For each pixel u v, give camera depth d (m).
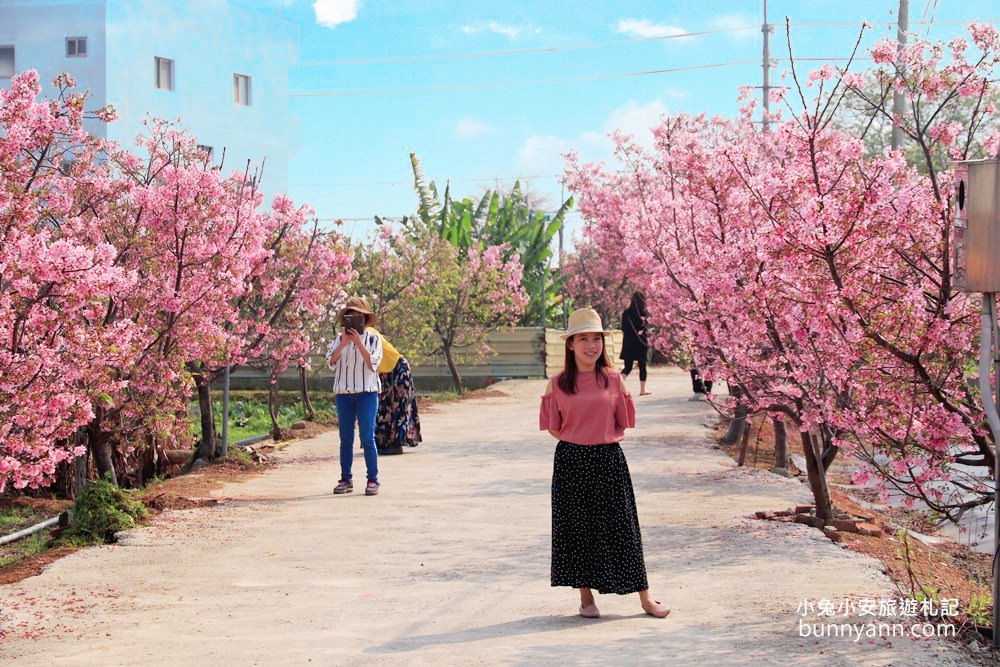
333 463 13.67
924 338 6.59
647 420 17.95
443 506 10.29
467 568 7.65
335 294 17.33
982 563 9.16
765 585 6.91
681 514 9.71
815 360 7.83
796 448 15.20
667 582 7.12
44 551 8.67
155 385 10.70
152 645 5.70
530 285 34.31
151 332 10.65
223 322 12.37
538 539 8.69
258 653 5.52
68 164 10.09
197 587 7.11
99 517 8.97
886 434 6.74
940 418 6.56
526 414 20.11
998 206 5.65
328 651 5.54
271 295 13.62
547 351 28.89
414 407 15.09
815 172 7.63
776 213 7.71
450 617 6.29
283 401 23.11
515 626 6.07
